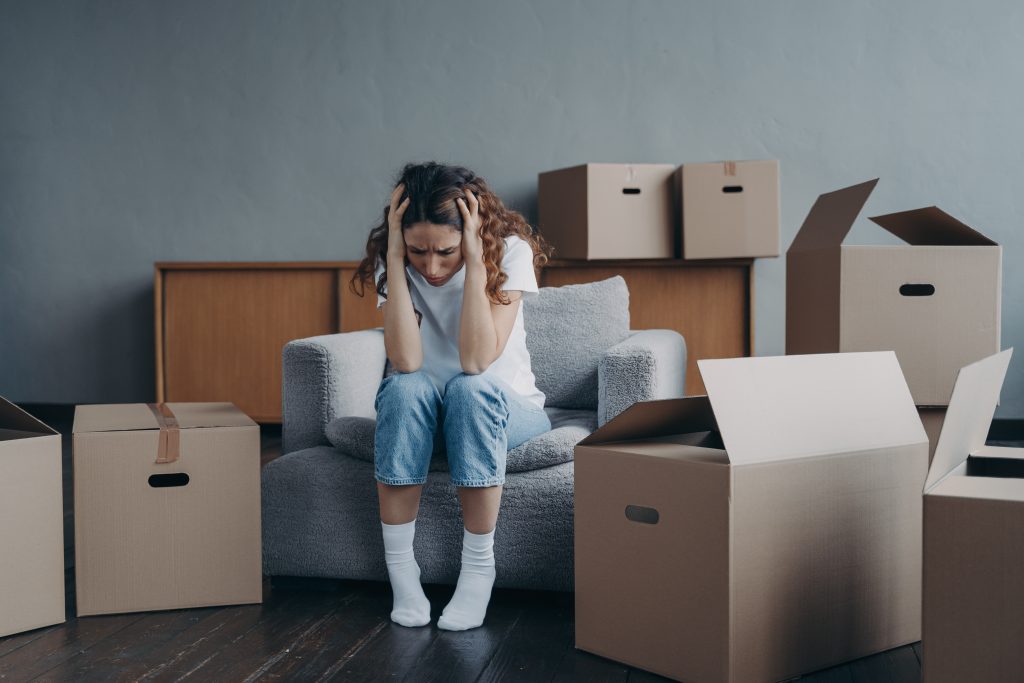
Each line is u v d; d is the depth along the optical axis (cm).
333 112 391
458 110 382
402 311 163
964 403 124
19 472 150
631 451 136
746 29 364
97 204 411
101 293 412
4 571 149
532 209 379
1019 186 351
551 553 164
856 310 182
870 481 138
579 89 374
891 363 149
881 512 139
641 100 371
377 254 176
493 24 378
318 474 175
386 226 175
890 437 141
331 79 391
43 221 415
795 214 364
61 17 409
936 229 192
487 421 153
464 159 383
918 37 355
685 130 369
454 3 381
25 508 151
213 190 402
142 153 406
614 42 371
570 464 169
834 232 191
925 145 356
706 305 343
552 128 376
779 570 127
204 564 164
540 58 376
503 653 144
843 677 132
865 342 182
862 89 358
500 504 166
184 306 373
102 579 159
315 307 364
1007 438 350
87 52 408
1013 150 351
